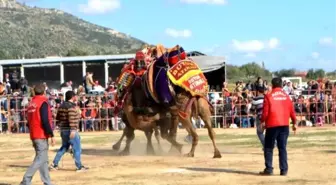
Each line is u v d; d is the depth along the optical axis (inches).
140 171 538.6
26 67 1499.8
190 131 636.1
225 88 1222.3
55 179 500.4
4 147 861.2
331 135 914.7
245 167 546.0
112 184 469.1
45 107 443.8
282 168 491.2
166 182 470.6
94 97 1206.9
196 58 1350.9
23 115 1194.0
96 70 1497.3
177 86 633.0
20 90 1283.2
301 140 825.5
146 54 683.4
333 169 521.3
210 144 812.0
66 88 1248.8
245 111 1186.6
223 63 1349.7
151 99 668.1
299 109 1179.3
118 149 740.7
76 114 549.3
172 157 649.6
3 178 522.3
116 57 1476.4
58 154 561.0
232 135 979.3
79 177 510.9
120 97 703.7
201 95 619.8
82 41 7839.6
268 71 3051.2
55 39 7278.5
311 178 473.4
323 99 1186.0
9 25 7204.7
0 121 1189.1
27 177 444.1
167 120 677.3
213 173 511.2
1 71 1486.2
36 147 445.4
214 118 1202.0
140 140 911.7
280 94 491.2
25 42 6658.5
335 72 2721.5
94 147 821.9
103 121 1198.3
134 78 681.0
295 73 2610.7
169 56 641.0
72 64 1501.0
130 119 689.0
